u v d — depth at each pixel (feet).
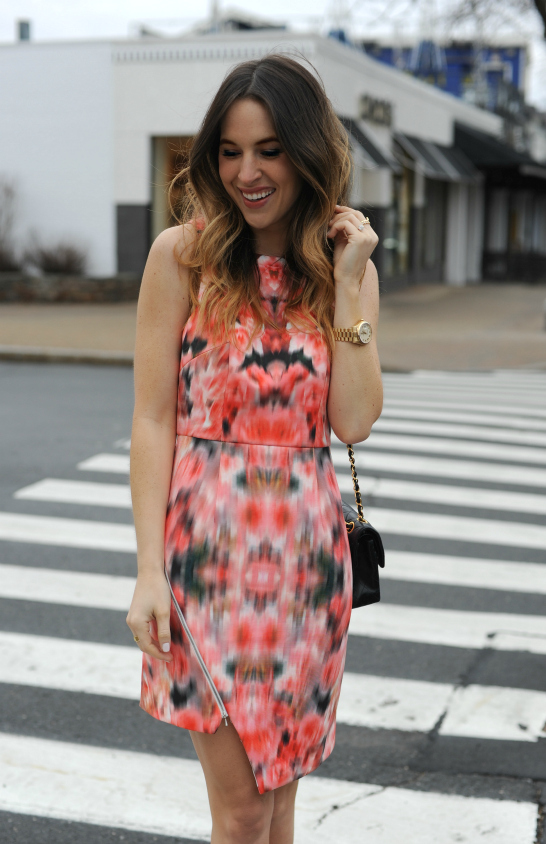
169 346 6.70
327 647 6.79
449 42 51.01
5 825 9.57
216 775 6.72
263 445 6.51
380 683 12.91
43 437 27.91
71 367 43.14
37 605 15.44
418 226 95.76
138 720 11.85
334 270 6.81
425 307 76.84
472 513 21.22
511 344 54.39
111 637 14.26
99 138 71.92
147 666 6.91
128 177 71.82
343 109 70.54
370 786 10.41
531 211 145.69
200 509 6.49
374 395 6.86
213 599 6.49
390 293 86.48
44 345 46.24
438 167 90.53
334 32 82.74
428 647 14.11
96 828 9.55
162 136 71.56
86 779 10.46
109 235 72.95
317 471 6.71
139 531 6.59
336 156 6.63
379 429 30.17
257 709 6.57
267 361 6.49
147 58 69.77
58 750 11.07
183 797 10.14
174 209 7.27
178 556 6.54
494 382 41.32
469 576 17.17
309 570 6.61
